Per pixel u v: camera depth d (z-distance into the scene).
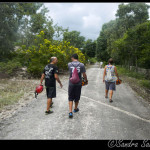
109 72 5.54
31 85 8.69
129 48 18.80
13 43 15.31
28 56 12.78
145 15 24.50
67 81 10.83
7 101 5.44
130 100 6.08
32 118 3.92
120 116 4.23
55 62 4.24
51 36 22.06
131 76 16.92
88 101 5.64
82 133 3.17
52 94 4.19
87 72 19.28
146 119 4.10
